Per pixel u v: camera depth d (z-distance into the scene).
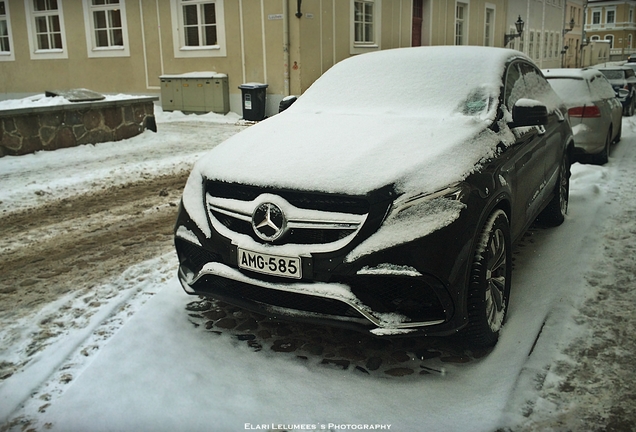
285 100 5.08
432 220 2.80
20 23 19.61
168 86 16.78
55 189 7.49
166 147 10.77
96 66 18.69
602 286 3.88
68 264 4.73
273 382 2.88
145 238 5.44
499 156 3.46
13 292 4.14
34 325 3.58
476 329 2.98
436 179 2.91
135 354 3.14
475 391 2.77
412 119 3.68
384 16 17.78
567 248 4.68
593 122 7.82
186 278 3.39
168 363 3.06
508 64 4.33
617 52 64.06
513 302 3.71
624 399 2.64
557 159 5.04
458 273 2.81
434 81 4.16
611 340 3.16
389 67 4.51
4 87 20.66
